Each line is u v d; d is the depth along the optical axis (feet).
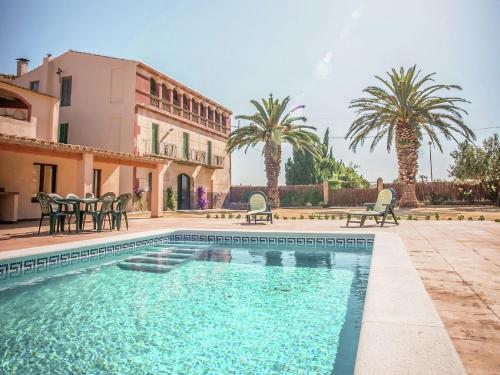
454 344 6.44
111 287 14.82
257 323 10.45
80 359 8.15
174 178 80.18
